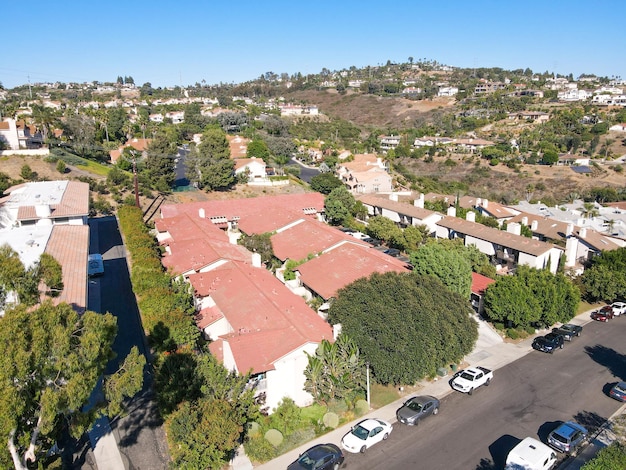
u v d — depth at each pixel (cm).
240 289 3659
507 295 3853
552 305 3881
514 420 2775
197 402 2327
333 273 4188
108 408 1981
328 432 2631
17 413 1514
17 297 1816
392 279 3300
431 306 3083
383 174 10156
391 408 2870
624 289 4544
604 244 5622
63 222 4650
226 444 2097
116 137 11850
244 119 15600
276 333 2897
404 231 6072
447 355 3012
